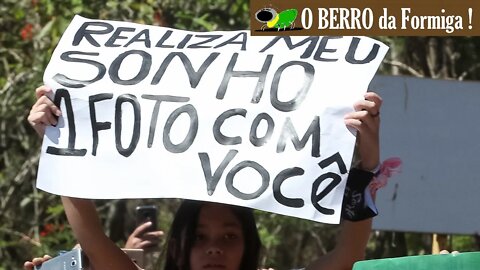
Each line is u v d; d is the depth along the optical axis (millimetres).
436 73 14484
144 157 6570
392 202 9656
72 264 6723
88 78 6766
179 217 6832
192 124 6570
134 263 6977
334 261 6688
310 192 6320
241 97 6570
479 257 5574
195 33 6953
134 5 13375
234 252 6793
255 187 6371
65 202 6805
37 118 6707
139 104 6668
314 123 6406
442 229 9688
